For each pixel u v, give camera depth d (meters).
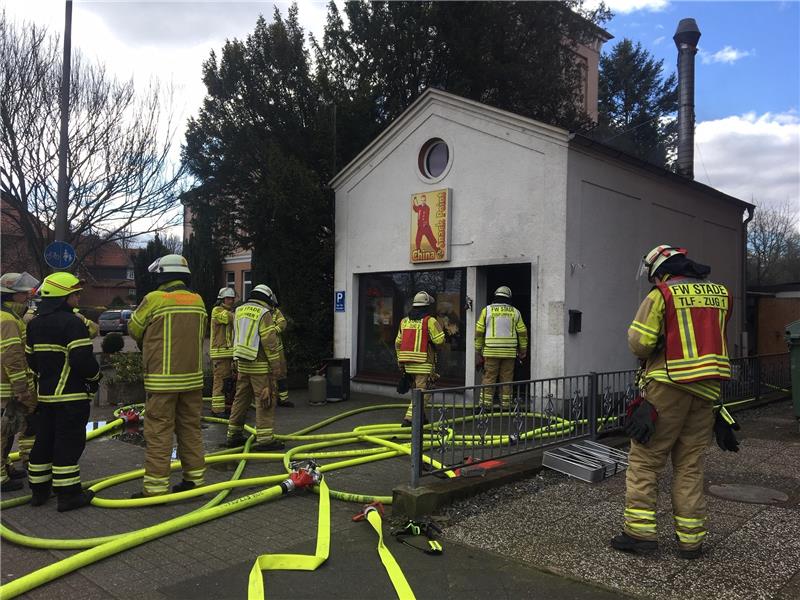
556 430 5.97
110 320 33.84
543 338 8.27
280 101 12.02
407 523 4.16
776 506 4.52
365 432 7.18
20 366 4.99
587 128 14.97
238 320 6.52
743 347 12.35
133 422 7.51
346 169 11.03
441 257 9.44
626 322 9.17
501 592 3.23
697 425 3.66
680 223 10.55
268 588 3.29
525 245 8.52
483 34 12.64
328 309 11.84
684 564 3.52
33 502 4.73
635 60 25.64
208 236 12.37
